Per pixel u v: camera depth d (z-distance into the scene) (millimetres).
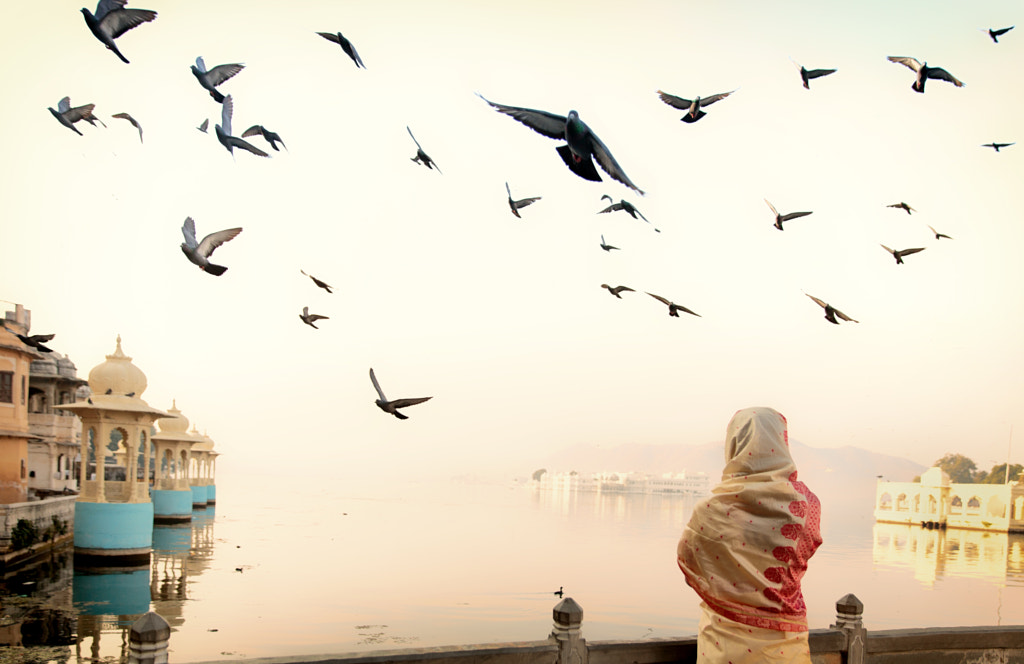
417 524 69500
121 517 26766
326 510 84938
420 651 4645
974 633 6133
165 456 49250
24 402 33938
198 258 6492
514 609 26109
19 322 43094
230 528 50812
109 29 5918
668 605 28484
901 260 10398
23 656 16422
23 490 33156
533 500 169625
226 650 17875
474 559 41219
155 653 4082
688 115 7809
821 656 5660
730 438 4910
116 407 26859
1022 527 85312
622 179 3412
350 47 6668
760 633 4465
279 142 8812
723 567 4617
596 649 4992
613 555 46594
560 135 3518
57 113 9172
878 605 33344
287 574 30547
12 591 23094
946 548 65500
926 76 8422
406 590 28641
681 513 114875
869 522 117875
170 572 28703
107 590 23797
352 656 4516
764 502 4531
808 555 4605
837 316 8398
